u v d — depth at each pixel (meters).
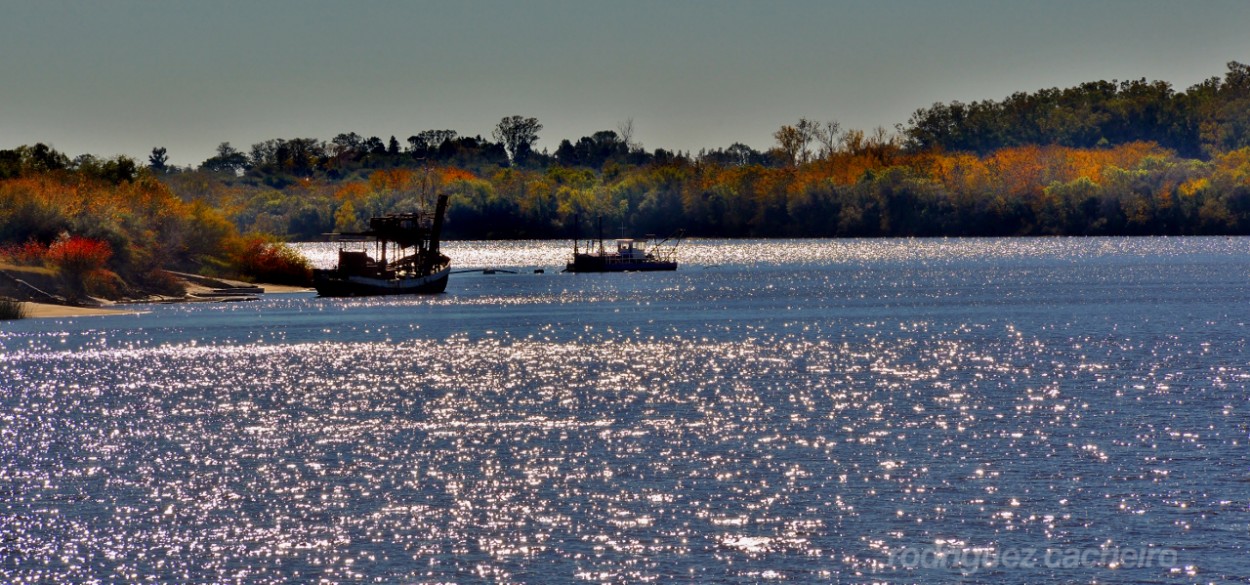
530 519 145.38
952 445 179.75
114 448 185.00
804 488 156.50
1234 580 124.06
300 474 167.25
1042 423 195.50
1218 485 154.88
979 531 138.75
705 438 187.50
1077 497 150.75
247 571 129.25
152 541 138.38
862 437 186.75
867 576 126.44
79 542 138.38
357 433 195.50
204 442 189.12
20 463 174.50
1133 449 174.88
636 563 130.50
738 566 129.25
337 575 128.12
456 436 192.12
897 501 150.38
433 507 150.88
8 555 133.62
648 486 159.00
